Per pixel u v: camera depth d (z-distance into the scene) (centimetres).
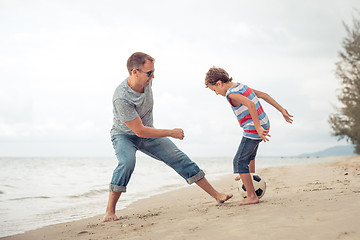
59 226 361
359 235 184
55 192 715
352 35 2370
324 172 750
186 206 414
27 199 612
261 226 224
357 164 931
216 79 366
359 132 2448
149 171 1473
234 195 477
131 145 379
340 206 256
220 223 249
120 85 364
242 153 351
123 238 250
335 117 2589
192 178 390
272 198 372
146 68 346
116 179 362
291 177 700
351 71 2412
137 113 363
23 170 1909
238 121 363
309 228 206
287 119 398
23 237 313
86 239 267
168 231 248
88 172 1614
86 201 587
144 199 579
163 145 390
